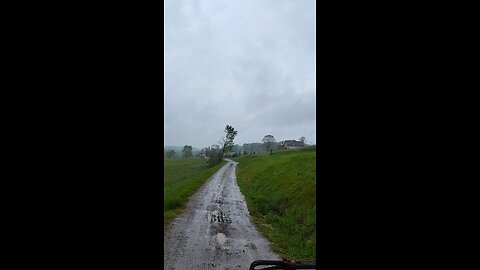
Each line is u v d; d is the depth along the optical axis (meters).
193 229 4.07
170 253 3.40
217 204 4.95
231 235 3.86
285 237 3.88
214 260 3.23
